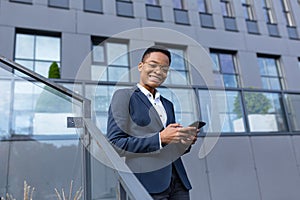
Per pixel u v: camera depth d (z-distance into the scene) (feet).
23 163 6.62
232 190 9.77
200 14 21.04
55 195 5.98
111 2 18.49
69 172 5.93
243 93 11.51
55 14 16.89
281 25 23.52
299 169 11.02
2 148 6.81
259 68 21.44
